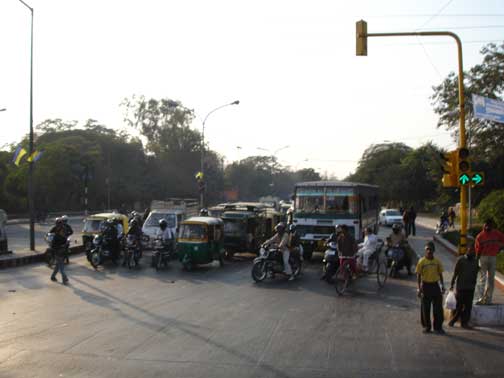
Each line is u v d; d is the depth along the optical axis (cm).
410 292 1416
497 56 3444
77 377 682
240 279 1625
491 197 2345
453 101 3556
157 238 1891
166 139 7712
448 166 1226
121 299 1256
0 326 970
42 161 5456
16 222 4822
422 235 3412
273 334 921
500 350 829
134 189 6644
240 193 10081
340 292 1359
